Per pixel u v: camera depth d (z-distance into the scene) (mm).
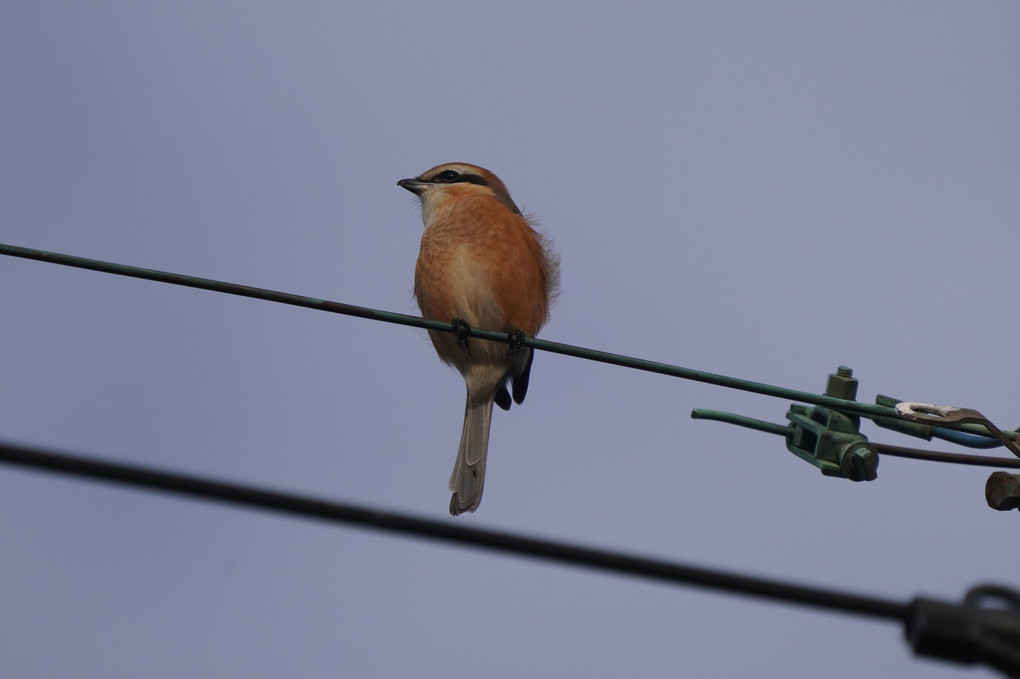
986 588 5641
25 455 5520
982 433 10352
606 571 5723
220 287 10680
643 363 10586
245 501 5688
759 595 5691
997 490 10453
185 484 5648
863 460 10484
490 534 5723
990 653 5375
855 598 5660
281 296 10727
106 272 10555
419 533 5727
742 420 11008
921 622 5465
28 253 10445
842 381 10633
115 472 5602
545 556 5715
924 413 10445
